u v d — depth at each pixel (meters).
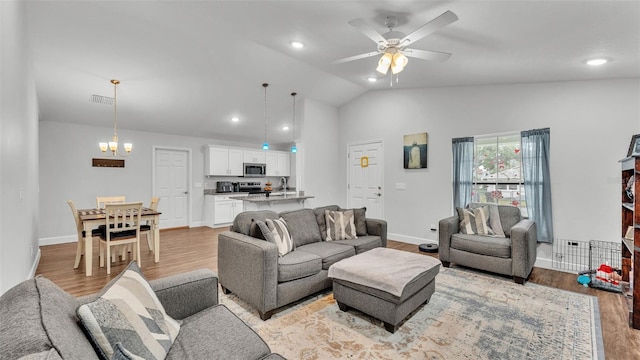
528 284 3.15
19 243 2.33
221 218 6.76
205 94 4.86
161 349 1.15
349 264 2.51
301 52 3.72
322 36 3.17
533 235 3.41
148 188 6.13
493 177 4.22
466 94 4.43
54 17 2.83
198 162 6.89
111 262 3.96
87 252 3.43
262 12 2.76
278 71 4.44
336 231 3.53
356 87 5.32
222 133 6.80
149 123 5.66
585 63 2.90
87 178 5.40
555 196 3.67
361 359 1.88
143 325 1.15
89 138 5.43
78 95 4.31
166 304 1.51
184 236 5.73
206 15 2.89
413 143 4.96
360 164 5.75
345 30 2.96
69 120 5.11
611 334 2.16
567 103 3.60
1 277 1.72
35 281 1.12
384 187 5.38
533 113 3.84
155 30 3.18
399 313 2.17
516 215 3.69
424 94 4.88
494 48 2.79
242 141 7.59
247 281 2.49
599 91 3.42
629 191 2.77
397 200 5.20
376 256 2.74
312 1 2.43
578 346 2.01
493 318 2.40
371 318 2.41
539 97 3.79
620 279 2.95
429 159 4.82
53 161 5.07
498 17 2.20
